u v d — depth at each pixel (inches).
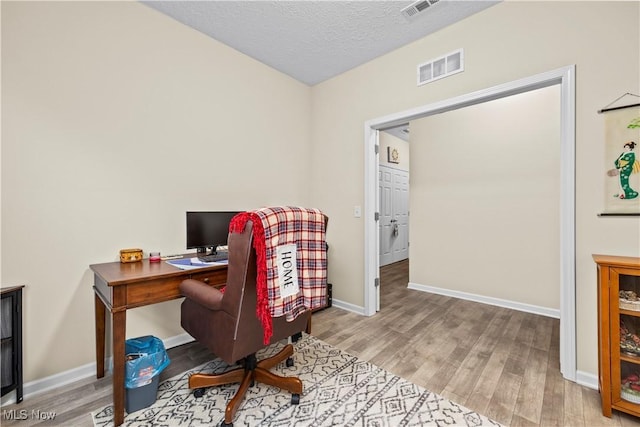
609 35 65.3
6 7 62.2
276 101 120.3
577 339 68.3
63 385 68.6
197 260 80.0
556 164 112.9
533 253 117.5
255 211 52.6
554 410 58.7
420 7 83.4
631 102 62.7
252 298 53.6
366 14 86.3
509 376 70.9
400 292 148.2
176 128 89.7
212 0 80.7
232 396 63.9
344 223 123.6
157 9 84.6
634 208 62.1
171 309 89.0
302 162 132.6
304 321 66.4
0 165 61.7
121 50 78.3
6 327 60.5
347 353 83.1
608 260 58.2
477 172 132.6
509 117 124.3
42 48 66.4
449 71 91.2
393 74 105.7
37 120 65.9
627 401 55.8
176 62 89.4
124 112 79.0
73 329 71.0
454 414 57.7
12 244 63.1
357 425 55.0
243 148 108.3
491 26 82.9
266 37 97.9
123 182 79.1
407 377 70.7
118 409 55.0
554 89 113.7
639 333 57.2
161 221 86.7
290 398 63.1
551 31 72.9
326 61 113.9
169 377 71.6
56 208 68.6
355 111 118.6
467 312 117.9
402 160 232.5
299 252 57.3
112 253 77.3
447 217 142.3
